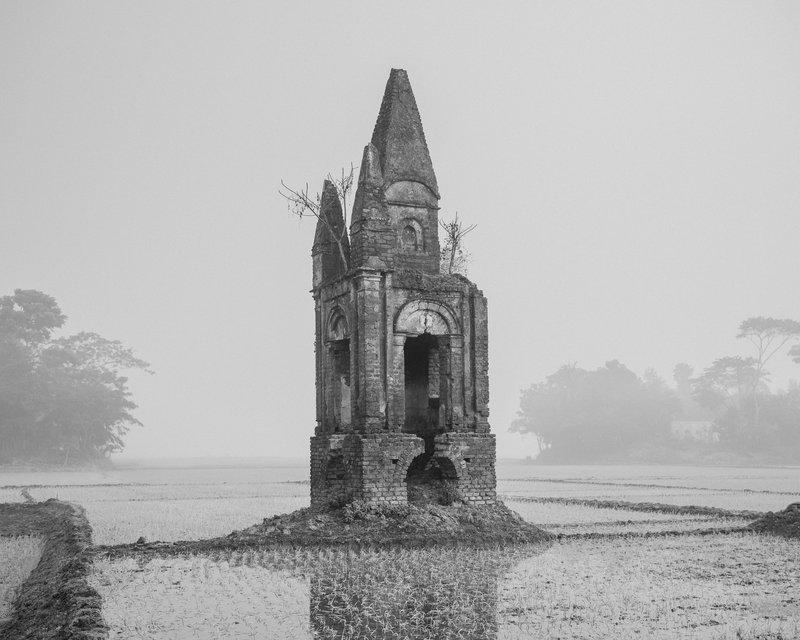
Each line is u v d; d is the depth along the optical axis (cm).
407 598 2488
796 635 2077
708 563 3069
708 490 7206
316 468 3981
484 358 3947
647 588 2620
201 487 8106
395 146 4047
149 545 3450
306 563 3042
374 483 3625
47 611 2302
